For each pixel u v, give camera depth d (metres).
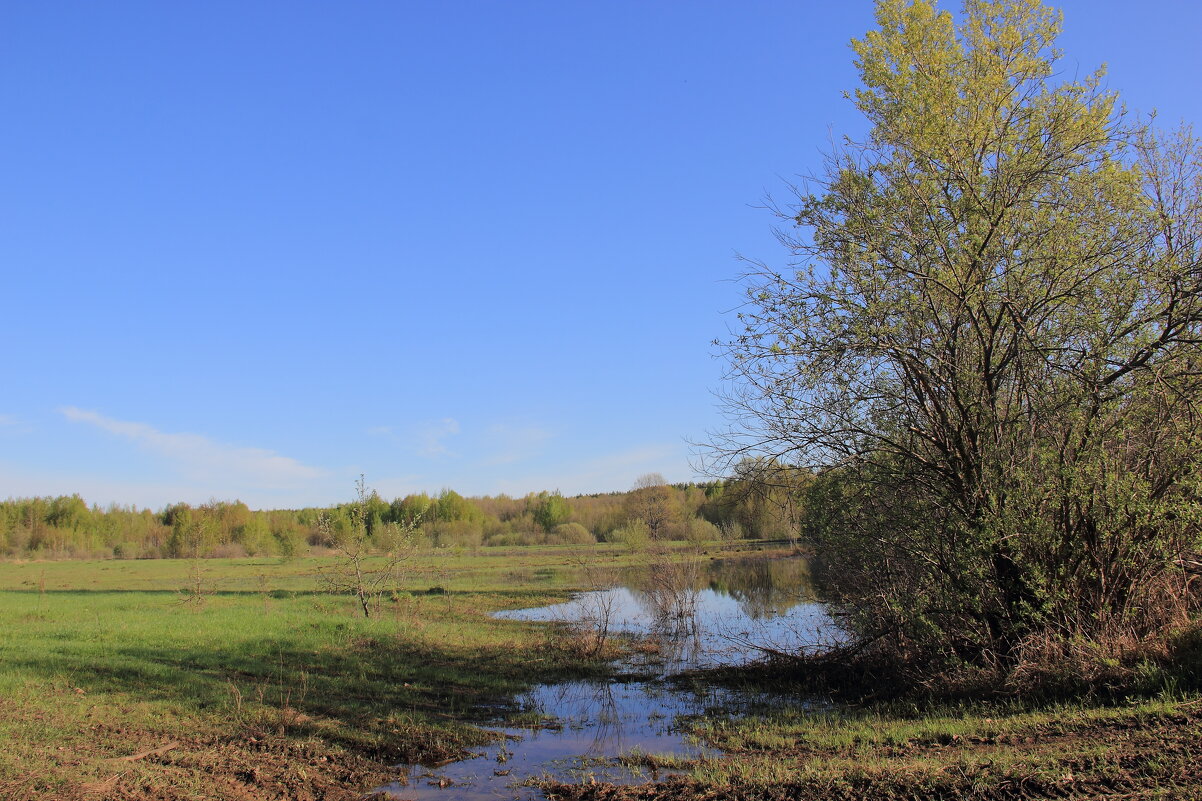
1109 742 7.17
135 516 94.31
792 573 36.44
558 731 10.80
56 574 47.78
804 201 12.27
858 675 12.73
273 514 88.75
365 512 22.95
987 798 6.34
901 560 12.27
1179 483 9.77
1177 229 10.55
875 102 12.52
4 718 9.46
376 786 8.45
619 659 16.30
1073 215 10.88
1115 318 10.59
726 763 8.55
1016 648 10.41
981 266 11.00
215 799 7.68
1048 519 10.32
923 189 11.39
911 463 12.13
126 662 13.14
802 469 12.91
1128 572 10.21
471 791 8.26
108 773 8.03
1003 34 11.94
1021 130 11.80
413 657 15.76
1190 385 10.13
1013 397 11.25
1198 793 5.75
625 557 48.28
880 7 12.78
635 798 7.59
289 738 9.62
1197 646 9.09
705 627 20.72
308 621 19.61
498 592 32.09
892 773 7.05
